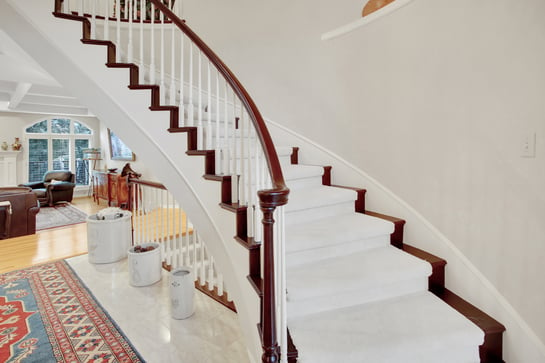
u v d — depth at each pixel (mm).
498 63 1597
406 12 2150
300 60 3127
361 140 2604
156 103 2486
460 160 1841
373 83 2457
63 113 8680
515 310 1562
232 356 2189
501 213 1621
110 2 3541
